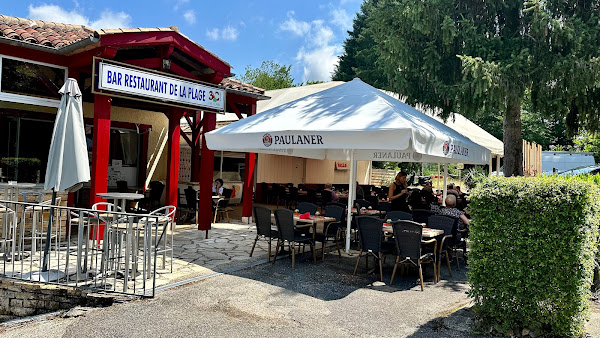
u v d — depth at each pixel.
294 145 6.79
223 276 6.51
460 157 7.66
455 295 6.01
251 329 4.56
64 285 5.54
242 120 8.27
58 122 6.24
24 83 8.27
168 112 11.23
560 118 11.74
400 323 4.86
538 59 9.36
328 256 8.23
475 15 10.41
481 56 9.66
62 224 8.70
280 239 7.38
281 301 5.48
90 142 11.60
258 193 18.52
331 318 4.95
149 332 4.41
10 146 10.66
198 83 9.65
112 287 5.67
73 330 4.43
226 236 10.00
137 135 13.59
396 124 6.19
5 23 8.94
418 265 6.32
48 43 8.23
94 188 8.15
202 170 9.73
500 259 4.66
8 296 5.73
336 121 6.84
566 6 9.62
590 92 10.20
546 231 4.45
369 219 6.71
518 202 4.57
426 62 10.18
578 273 4.38
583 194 4.33
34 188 8.51
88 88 9.77
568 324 4.40
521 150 10.79
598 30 9.08
